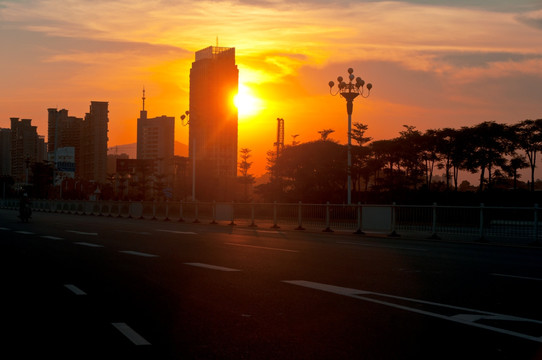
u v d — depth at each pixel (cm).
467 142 5525
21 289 923
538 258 1473
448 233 2252
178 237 2214
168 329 634
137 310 745
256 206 3275
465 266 1253
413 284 973
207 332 620
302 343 571
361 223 2584
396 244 1938
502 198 4825
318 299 824
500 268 1220
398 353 534
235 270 1169
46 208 6688
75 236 2245
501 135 5525
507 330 626
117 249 1670
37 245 1809
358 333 614
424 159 5822
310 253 1552
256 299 825
